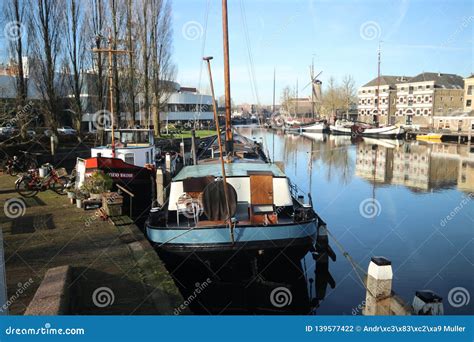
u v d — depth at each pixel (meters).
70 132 35.00
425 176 28.19
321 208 18.80
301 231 9.11
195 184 9.85
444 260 11.98
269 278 9.45
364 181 26.27
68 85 31.00
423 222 16.22
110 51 15.25
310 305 9.24
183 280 9.30
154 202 13.88
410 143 53.81
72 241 9.45
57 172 17.31
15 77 27.67
